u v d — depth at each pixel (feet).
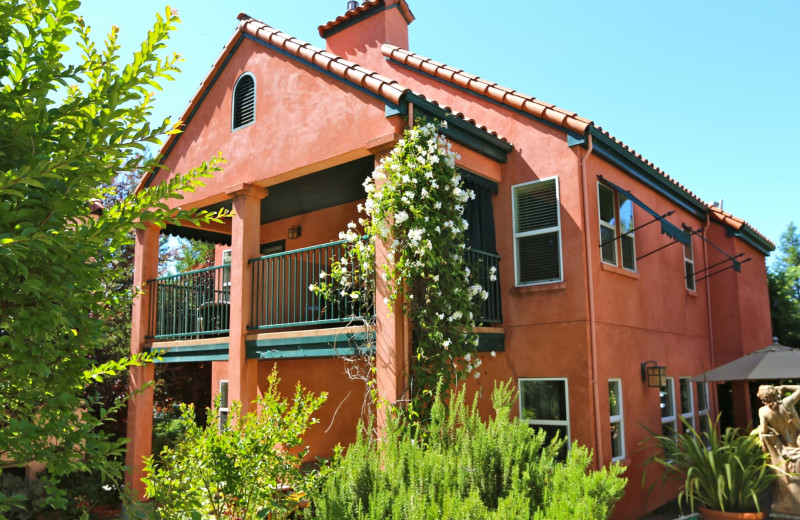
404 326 26.07
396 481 16.67
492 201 33.19
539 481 17.35
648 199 38.73
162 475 18.13
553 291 30.68
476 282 28.86
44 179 11.18
